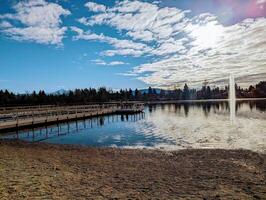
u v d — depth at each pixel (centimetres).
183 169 1147
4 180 841
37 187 785
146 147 1980
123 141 2322
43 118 3359
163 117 5000
